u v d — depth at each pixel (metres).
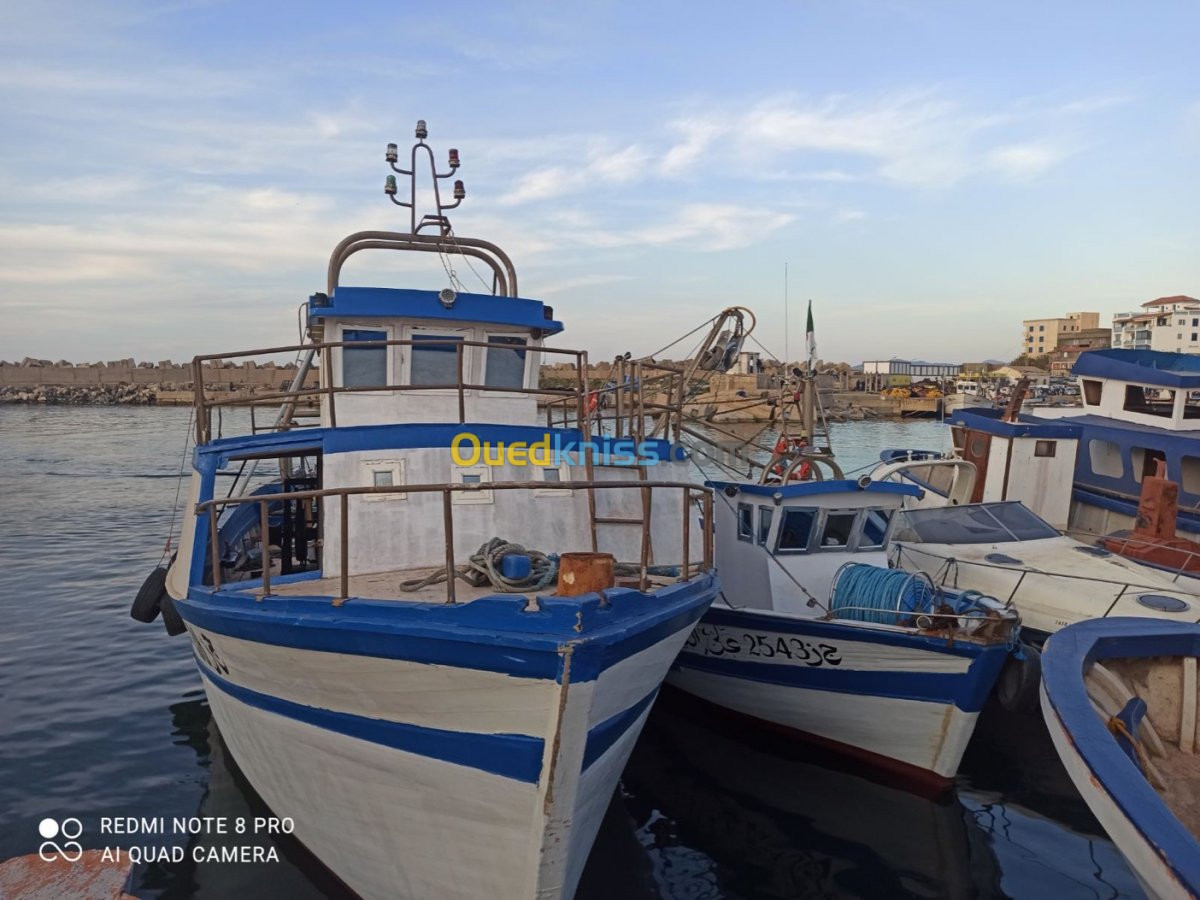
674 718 11.21
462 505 7.65
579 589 5.59
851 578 9.55
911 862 7.80
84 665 12.55
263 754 7.18
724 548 11.13
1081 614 10.12
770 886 7.45
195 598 7.00
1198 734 6.39
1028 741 10.25
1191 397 16.62
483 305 8.84
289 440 8.02
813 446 11.85
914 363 118.50
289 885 7.18
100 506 27.69
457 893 6.16
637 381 10.77
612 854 7.94
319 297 9.62
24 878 7.07
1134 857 4.25
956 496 15.06
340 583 6.79
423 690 5.60
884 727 9.16
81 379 105.38
